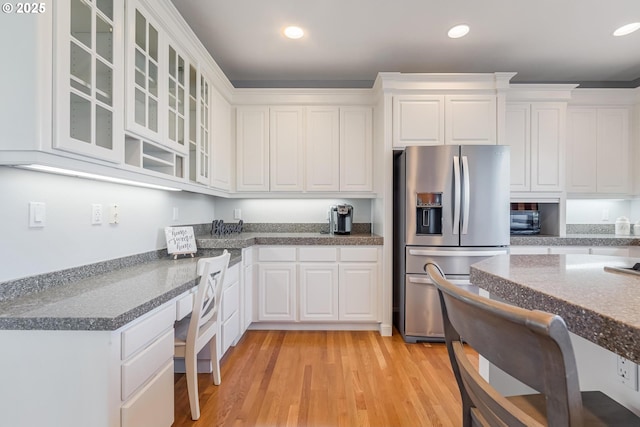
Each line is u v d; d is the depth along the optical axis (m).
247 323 2.83
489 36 2.60
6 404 1.08
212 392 1.99
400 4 2.20
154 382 1.32
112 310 1.13
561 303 0.70
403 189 2.84
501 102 2.92
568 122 3.30
